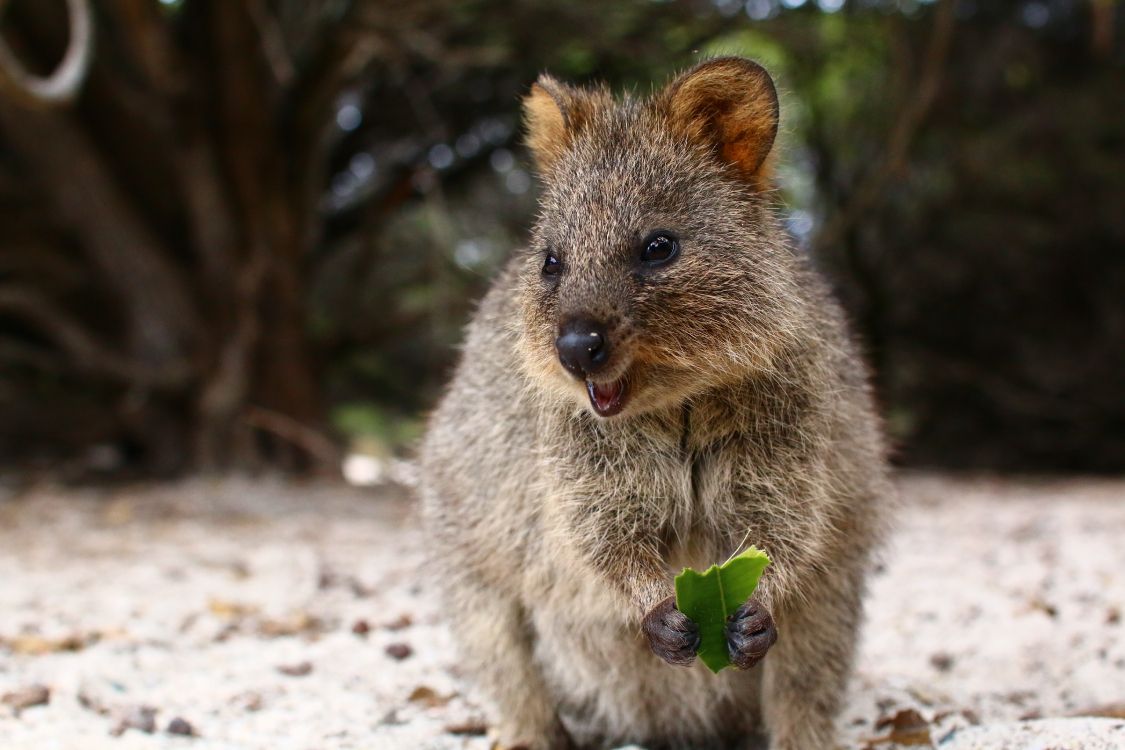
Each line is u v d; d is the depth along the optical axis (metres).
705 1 2.35
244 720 0.88
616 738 0.87
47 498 2.15
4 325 2.71
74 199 2.37
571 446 0.79
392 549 1.58
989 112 3.36
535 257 0.80
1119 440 3.33
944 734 0.84
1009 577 1.25
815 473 0.78
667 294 0.76
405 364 3.54
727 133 0.80
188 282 2.43
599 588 0.80
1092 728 0.78
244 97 2.31
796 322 0.78
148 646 1.05
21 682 0.95
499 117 2.83
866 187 2.75
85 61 1.60
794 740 0.82
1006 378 3.44
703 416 0.78
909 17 3.11
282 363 2.42
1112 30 3.24
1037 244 3.34
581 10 2.23
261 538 1.70
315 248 2.62
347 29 2.16
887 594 1.20
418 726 0.88
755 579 0.73
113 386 2.56
